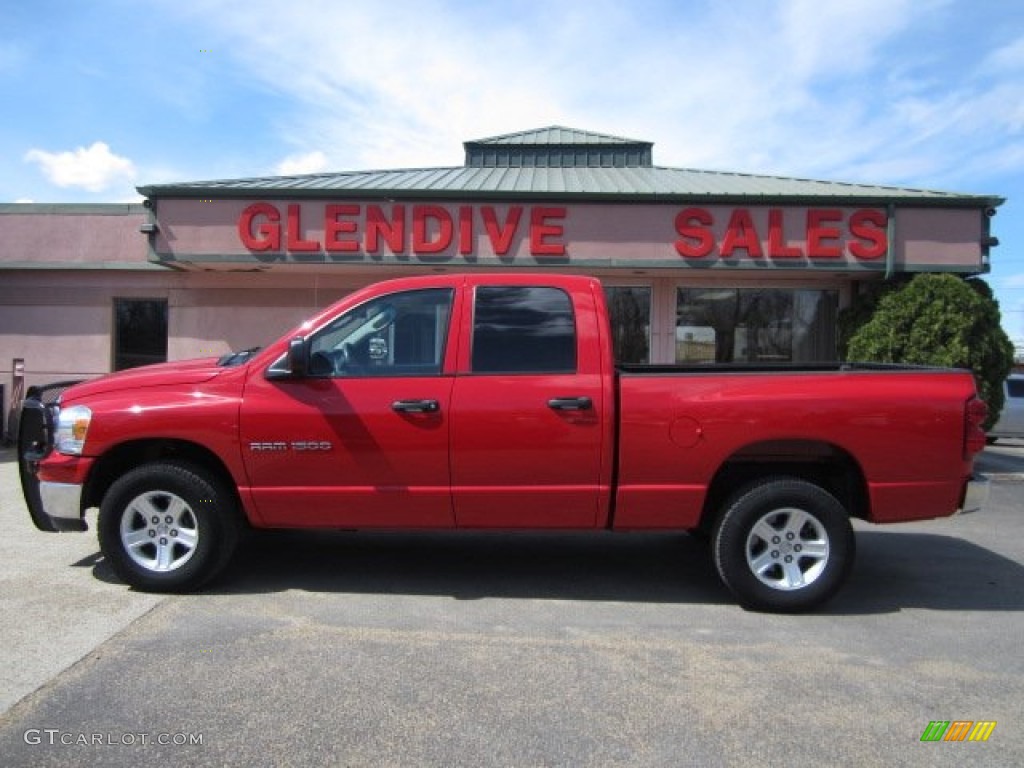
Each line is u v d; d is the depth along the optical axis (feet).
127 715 11.33
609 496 16.17
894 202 35.73
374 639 14.37
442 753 10.47
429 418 16.01
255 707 11.62
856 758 10.53
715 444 16.02
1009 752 10.73
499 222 36.04
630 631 15.11
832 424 15.98
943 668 13.55
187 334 41.37
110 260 41.04
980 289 36.19
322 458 16.14
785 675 13.14
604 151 51.75
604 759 10.41
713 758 10.48
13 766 9.97
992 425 35.32
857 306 37.86
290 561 19.35
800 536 16.37
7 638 14.06
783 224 35.94
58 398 17.54
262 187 37.19
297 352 15.64
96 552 19.70
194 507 16.35
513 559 20.01
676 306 40.75
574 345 16.30
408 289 16.69
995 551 21.95
